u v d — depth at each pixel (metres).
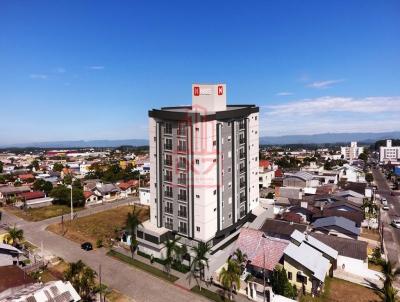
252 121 64.38
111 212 89.25
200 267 47.84
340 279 47.16
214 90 54.72
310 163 186.62
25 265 52.25
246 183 62.03
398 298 41.09
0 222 79.56
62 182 129.75
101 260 54.34
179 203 54.19
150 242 55.06
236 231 59.59
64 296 35.38
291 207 80.81
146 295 42.97
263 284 44.12
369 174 149.62
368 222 74.06
